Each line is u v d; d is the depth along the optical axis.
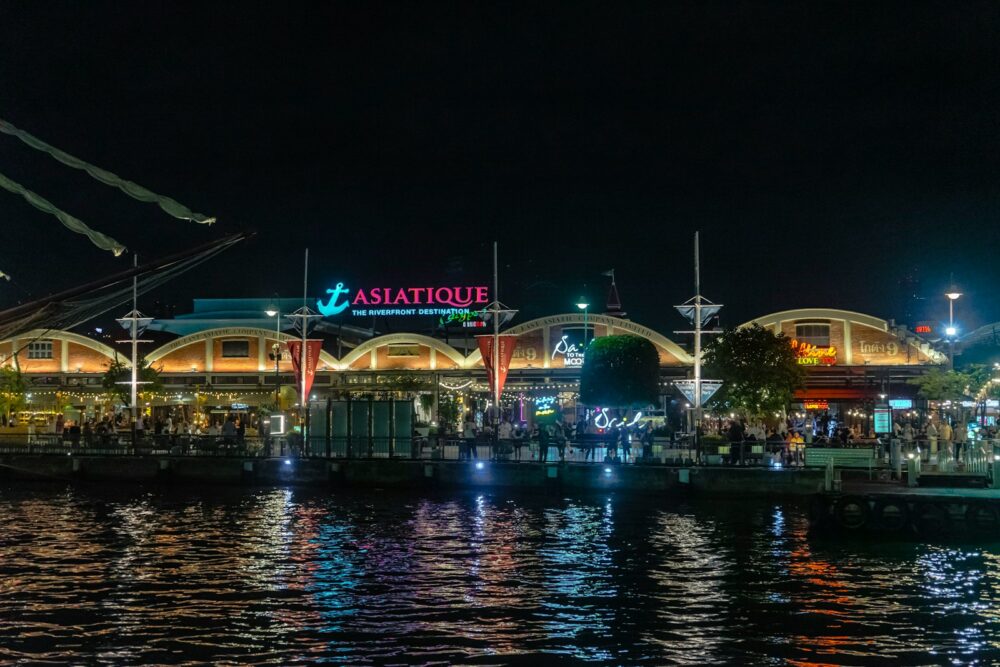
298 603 26.56
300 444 60.69
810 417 79.81
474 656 21.67
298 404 71.56
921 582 29.45
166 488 56.31
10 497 52.03
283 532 39.03
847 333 79.44
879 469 47.78
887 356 79.00
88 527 40.38
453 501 49.84
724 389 72.56
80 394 86.69
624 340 66.62
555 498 50.72
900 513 36.81
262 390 84.00
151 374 82.81
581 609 25.98
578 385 81.94
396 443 58.69
